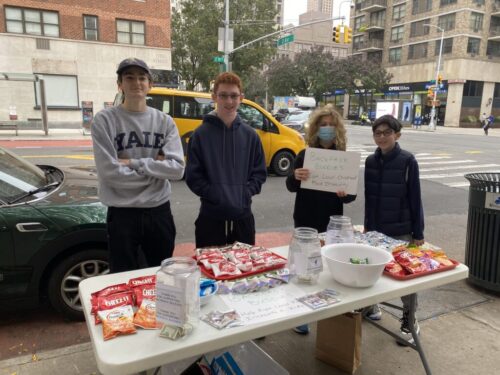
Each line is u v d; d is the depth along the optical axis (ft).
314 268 6.64
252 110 30.94
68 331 10.42
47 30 74.33
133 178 8.15
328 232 8.05
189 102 28.53
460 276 7.43
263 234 18.81
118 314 5.32
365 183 10.55
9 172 11.30
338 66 149.69
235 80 8.95
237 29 101.81
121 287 6.08
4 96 72.84
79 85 77.87
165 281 5.00
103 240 10.66
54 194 11.18
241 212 9.29
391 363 9.20
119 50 80.02
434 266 7.33
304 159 9.55
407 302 8.89
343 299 6.15
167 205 8.90
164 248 8.94
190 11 104.01
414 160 9.93
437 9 136.98
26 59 73.46
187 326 5.07
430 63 141.38
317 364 9.13
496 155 51.26
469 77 131.85
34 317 11.10
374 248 7.11
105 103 80.28
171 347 4.81
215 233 9.48
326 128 9.83
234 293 6.24
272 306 5.89
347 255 7.24
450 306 11.92
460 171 38.42
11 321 10.88
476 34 129.90
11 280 9.95
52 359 9.02
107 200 8.31
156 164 8.25
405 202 10.14
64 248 10.30
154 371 6.29
